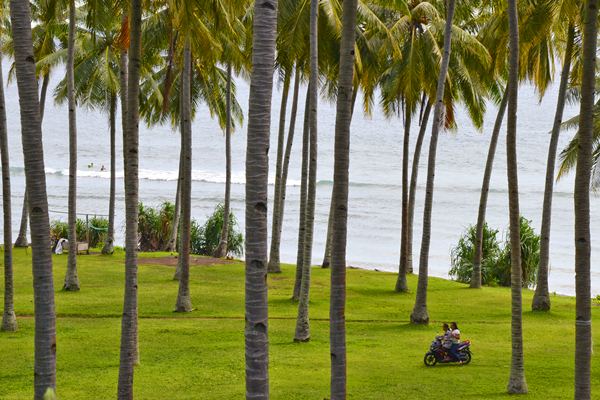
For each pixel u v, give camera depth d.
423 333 48.59
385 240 120.94
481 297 63.91
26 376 36.66
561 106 57.31
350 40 25.58
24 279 64.00
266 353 19.47
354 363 40.03
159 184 177.75
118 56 79.94
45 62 76.31
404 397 33.62
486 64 61.25
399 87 60.38
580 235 27.05
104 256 80.12
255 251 19.36
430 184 51.56
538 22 49.84
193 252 90.81
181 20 35.75
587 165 27.08
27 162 23.83
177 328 47.81
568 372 38.56
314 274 72.62
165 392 34.25
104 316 50.75
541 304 57.59
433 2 64.81
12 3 23.58
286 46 53.31
